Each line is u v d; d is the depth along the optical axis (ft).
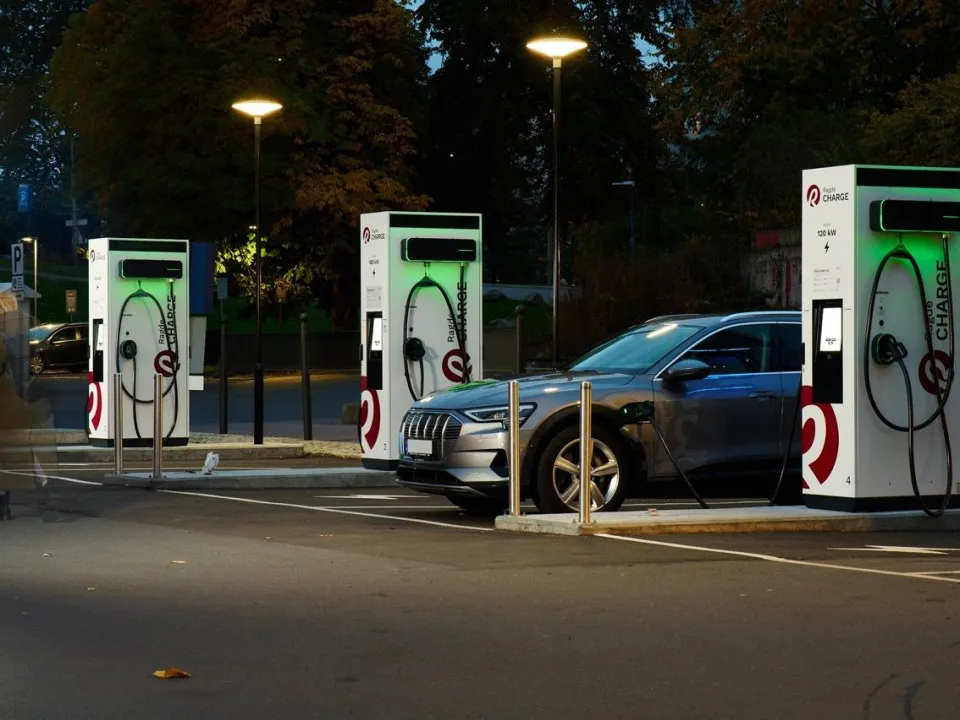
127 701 22.59
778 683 23.70
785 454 46.78
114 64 176.76
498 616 29.55
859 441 45.01
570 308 131.85
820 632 27.86
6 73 326.44
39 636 27.76
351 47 186.19
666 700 22.58
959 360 45.98
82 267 329.52
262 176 177.88
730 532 43.42
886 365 45.21
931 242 45.57
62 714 21.81
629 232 232.12
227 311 248.52
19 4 325.21
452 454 46.98
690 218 225.76
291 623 28.96
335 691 23.24
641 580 34.06
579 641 27.07
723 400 48.21
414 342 64.18
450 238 64.59
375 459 64.34
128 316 81.97
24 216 343.26
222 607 30.76
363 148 187.21
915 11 146.72
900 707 22.16
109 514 49.73
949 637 27.40
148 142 178.70
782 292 136.46
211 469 62.13
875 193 44.91
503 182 209.05
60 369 188.96
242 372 189.57
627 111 201.16
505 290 294.66
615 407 46.91
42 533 44.16
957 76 128.57
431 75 202.08
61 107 185.06
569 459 46.60
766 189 161.17
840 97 168.25
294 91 178.81
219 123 175.94
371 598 31.76
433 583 33.78
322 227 186.29
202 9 182.09
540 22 192.03
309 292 203.82
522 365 82.84
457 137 202.90
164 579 34.68
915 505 45.73
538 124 201.77
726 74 159.53
